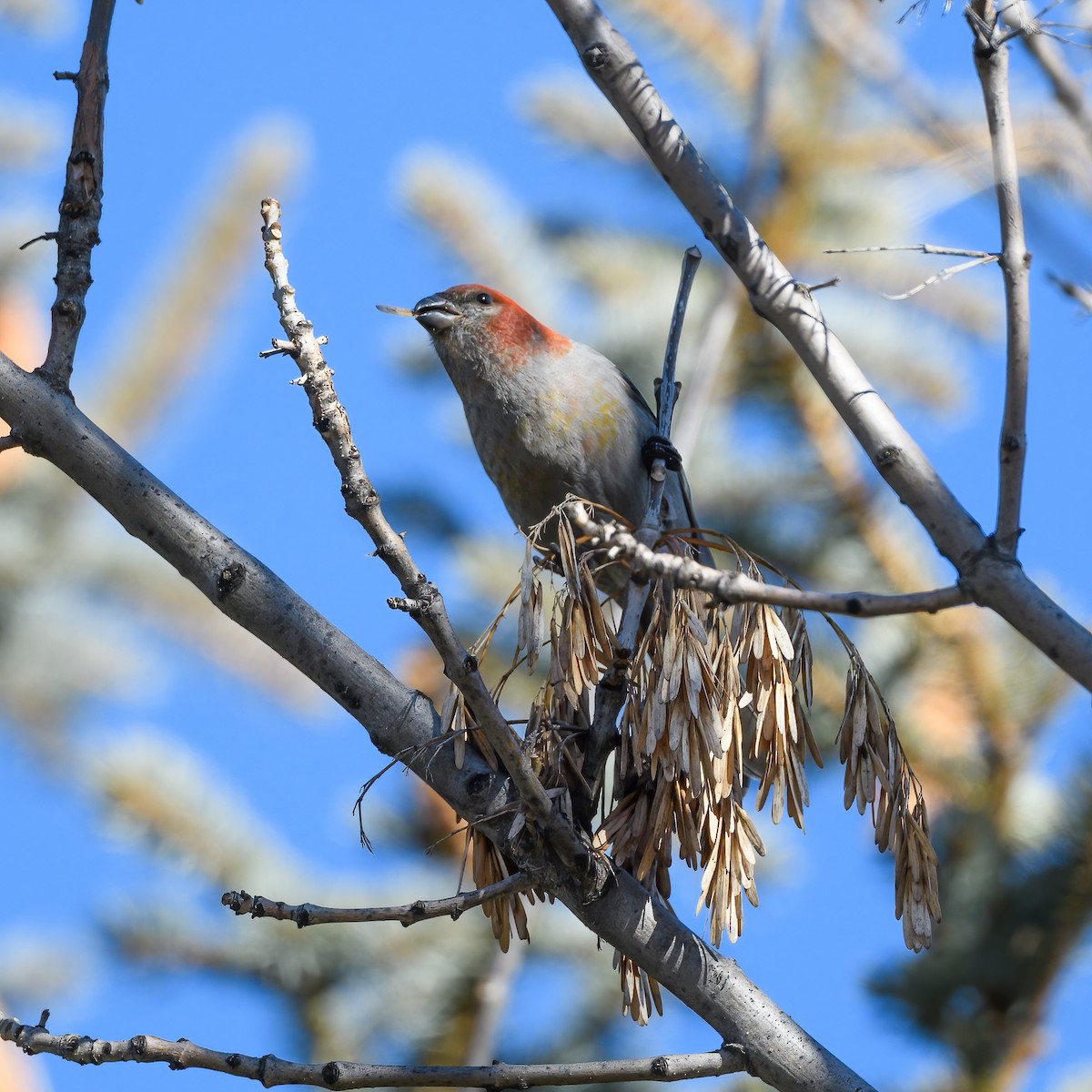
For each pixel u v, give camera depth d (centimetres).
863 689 524
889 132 1045
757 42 1051
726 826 507
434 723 536
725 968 521
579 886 514
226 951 923
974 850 838
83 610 1133
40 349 1109
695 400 917
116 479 536
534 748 530
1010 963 802
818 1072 508
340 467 457
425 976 920
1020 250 442
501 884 501
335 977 927
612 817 524
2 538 1109
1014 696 873
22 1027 484
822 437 964
